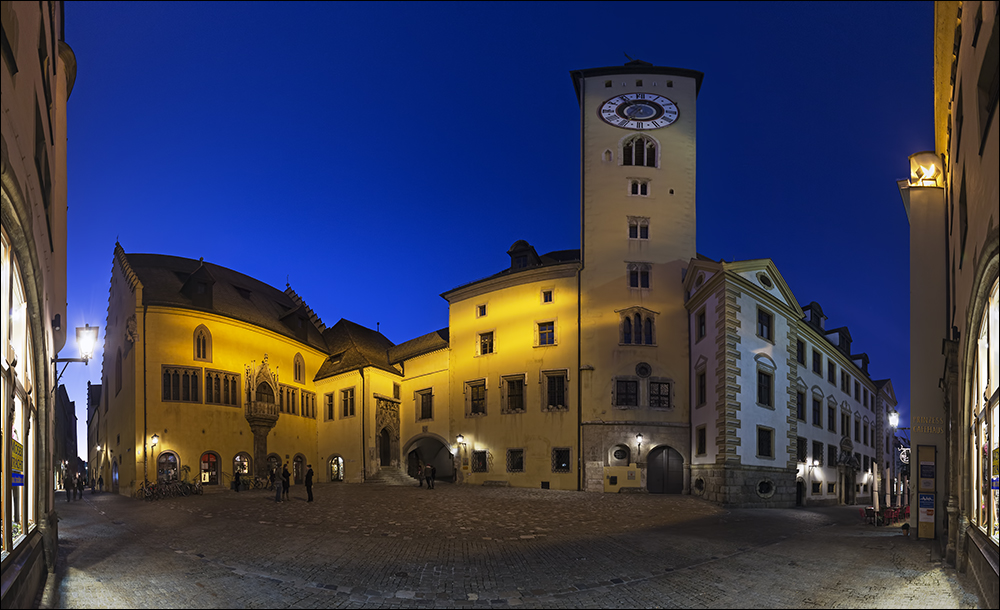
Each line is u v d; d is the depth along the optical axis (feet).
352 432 155.74
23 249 32.78
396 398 164.66
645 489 122.62
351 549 55.77
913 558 48.70
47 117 45.47
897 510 76.84
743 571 45.85
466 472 144.36
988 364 36.60
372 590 41.88
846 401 156.56
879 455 187.93
